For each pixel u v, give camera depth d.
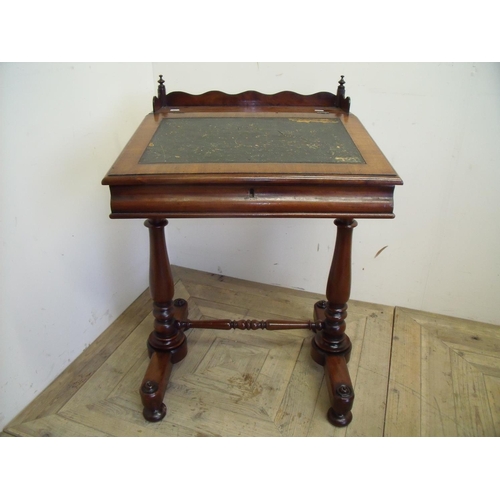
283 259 2.07
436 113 1.56
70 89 1.40
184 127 1.32
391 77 1.56
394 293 1.97
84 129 1.49
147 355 1.69
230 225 2.06
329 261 2.00
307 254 2.01
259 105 1.57
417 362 1.67
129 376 1.59
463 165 1.62
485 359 1.69
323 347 1.58
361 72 1.59
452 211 1.71
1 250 1.25
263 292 2.09
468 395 1.53
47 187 1.38
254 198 1.03
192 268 2.27
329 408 1.45
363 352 1.71
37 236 1.38
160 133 1.26
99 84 1.53
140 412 1.45
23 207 1.30
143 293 2.06
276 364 1.65
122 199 1.03
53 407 1.46
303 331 1.83
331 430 1.39
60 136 1.39
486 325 1.88
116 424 1.41
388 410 1.46
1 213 1.23
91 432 1.38
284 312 1.95
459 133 1.57
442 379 1.59
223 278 2.20
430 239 1.79
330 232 1.92
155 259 1.44
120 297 1.90
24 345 1.41
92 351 1.71
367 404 1.49
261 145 1.18
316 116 1.45
